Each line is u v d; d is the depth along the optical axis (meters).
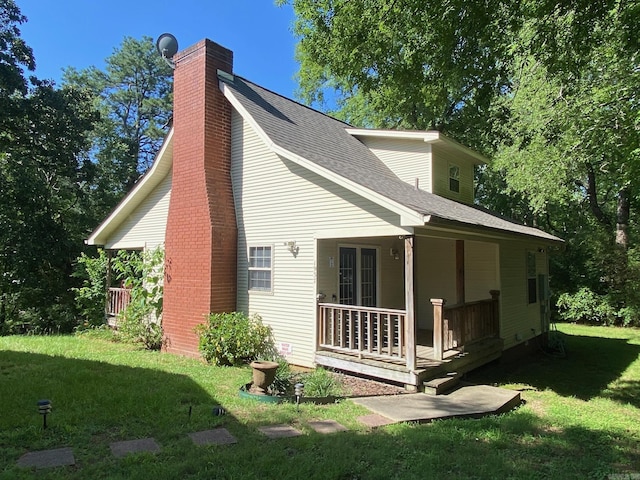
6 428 4.76
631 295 17.91
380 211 7.48
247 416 5.36
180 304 9.70
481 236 9.09
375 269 10.74
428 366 7.23
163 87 36.41
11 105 17.59
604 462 4.38
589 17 5.85
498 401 6.53
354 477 3.80
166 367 8.05
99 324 13.59
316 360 8.23
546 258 13.78
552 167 14.05
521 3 5.73
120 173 29.72
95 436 4.63
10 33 18.09
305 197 8.59
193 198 9.62
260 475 3.72
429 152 11.84
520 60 9.55
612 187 19.22
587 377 9.46
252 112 9.44
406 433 4.96
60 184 21.33
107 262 13.61
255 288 9.34
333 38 7.00
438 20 5.77
